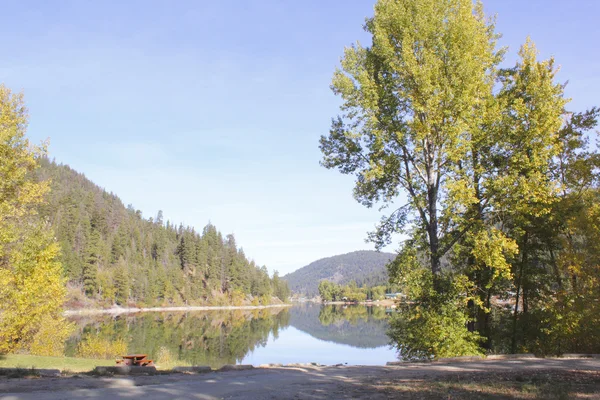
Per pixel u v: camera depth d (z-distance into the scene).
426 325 16.75
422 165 19.42
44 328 22.94
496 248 16.11
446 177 17.25
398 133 17.02
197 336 55.06
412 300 18.02
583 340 19.62
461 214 18.08
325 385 9.98
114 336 48.41
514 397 7.76
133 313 106.00
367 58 19.53
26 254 19.41
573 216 19.05
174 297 142.38
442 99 16.55
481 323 21.66
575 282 19.95
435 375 11.52
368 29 20.19
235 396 8.45
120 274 122.56
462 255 20.80
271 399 8.17
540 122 17.31
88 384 9.78
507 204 17.17
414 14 17.48
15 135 19.05
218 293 163.62
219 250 180.75
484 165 18.73
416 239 19.22
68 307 99.25
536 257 22.53
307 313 132.88
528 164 16.88
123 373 12.34
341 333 62.88
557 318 19.16
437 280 17.67
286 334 60.94
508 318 23.22
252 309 159.50
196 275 162.75
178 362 25.16
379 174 17.44
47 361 17.36
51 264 22.12
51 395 8.25
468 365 14.04
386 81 18.86
